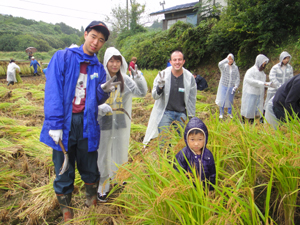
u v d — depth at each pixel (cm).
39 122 570
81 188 301
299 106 310
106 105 268
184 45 1327
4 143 426
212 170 207
